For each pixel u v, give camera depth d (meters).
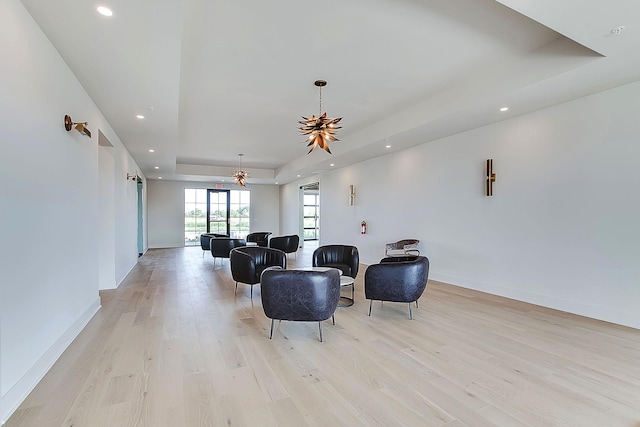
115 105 4.09
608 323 3.70
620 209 3.64
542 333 3.42
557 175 4.19
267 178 11.78
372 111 5.34
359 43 3.24
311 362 2.79
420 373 2.59
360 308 4.39
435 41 3.24
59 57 2.85
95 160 4.05
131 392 2.29
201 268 7.61
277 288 3.25
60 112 2.89
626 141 3.58
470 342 3.20
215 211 13.20
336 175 9.42
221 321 3.84
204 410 2.10
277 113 5.38
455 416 2.04
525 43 3.34
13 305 2.10
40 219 2.50
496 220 4.97
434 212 6.07
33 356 2.37
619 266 3.66
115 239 5.50
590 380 2.47
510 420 2.00
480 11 2.77
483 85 3.97
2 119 1.98
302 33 3.05
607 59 3.00
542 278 4.40
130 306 4.43
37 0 2.15
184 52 3.38
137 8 2.23
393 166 7.12
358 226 8.39
